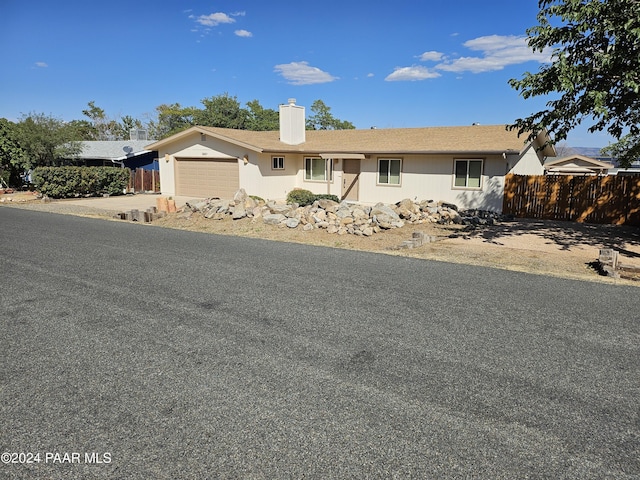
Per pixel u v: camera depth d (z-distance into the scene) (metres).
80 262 8.02
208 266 7.76
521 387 3.60
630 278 7.28
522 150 15.45
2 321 4.98
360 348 4.30
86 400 3.35
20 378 3.67
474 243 10.77
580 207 14.98
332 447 2.81
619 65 9.35
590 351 4.30
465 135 18.80
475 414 3.20
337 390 3.51
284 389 3.52
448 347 4.35
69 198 22.08
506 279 7.04
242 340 4.48
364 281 6.80
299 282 6.71
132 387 3.54
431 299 5.89
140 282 6.66
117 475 2.56
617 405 3.36
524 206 15.96
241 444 2.84
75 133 27.34
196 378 3.69
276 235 11.43
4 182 24.94
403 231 12.30
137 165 28.72
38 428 3.00
